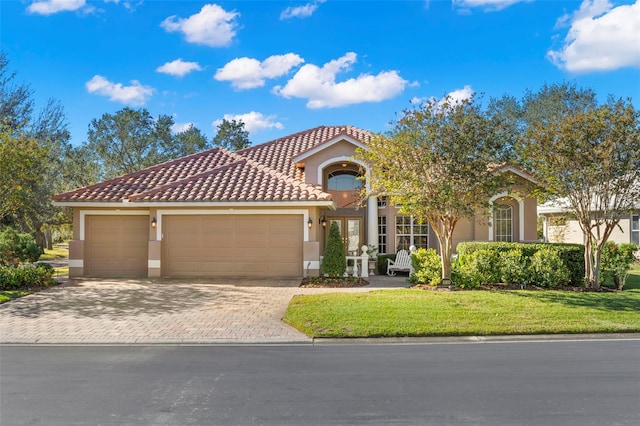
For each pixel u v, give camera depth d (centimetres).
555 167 1419
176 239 1811
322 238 2203
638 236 2612
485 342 960
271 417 565
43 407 598
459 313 1128
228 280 1731
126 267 1856
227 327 1052
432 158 1335
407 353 873
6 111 2905
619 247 1661
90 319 1126
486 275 1492
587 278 1470
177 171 2092
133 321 1106
